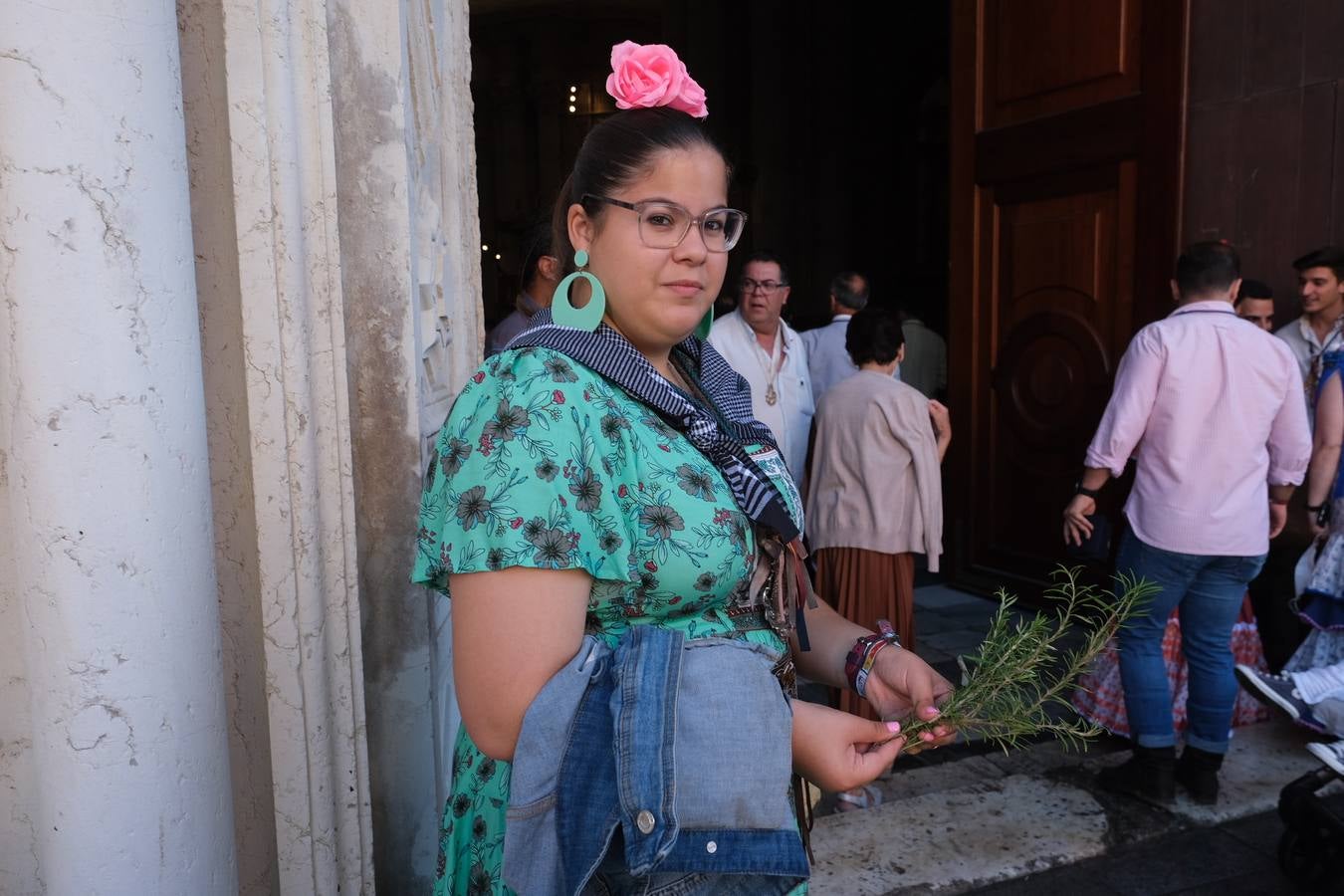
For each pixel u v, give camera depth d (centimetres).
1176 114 443
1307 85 400
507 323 301
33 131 115
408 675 188
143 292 124
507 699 100
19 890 142
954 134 559
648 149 112
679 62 117
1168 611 321
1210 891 277
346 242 174
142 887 128
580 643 104
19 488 121
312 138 156
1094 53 478
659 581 109
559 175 1766
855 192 1227
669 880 102
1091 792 329
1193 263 320
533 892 101
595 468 104
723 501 113
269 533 155
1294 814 275
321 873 163
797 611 128
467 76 272
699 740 100
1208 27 433
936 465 340
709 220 115
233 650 161
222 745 139
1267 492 336
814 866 284
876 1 1195
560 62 1747
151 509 126
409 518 183
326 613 163
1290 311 413
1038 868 285
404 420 181
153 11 125
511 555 98
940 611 534
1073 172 492
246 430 156
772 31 1195
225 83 147
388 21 172
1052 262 505
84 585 121
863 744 116
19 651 137
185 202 133
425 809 194
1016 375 529
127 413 123
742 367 416
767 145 1209
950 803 321
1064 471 506
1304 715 285
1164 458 313
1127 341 471
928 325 1216
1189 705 326
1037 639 134
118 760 125
